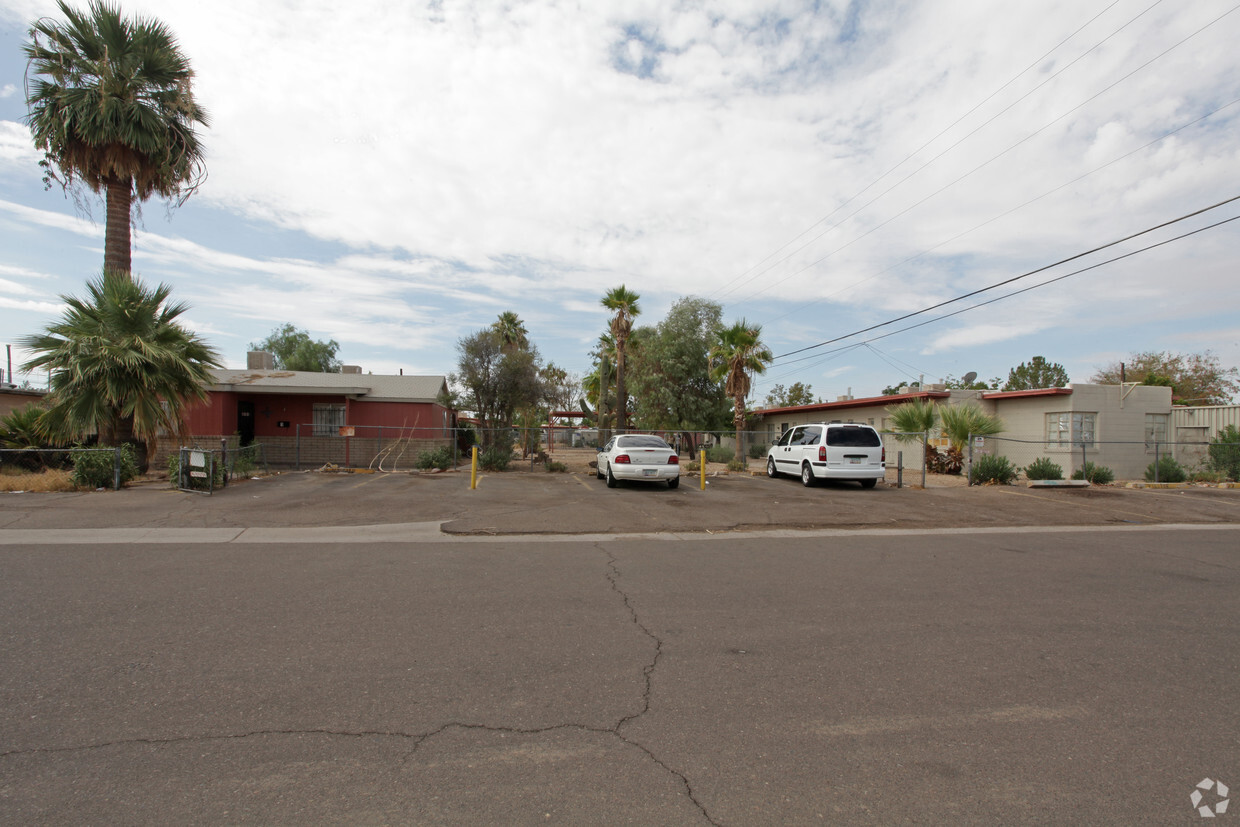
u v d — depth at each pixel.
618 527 10.81
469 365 25.75
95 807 2.87
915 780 3.19
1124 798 3.05
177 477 15.34
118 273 15.95
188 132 17.02
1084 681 4.42
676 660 4.71
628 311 28.09
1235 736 3.67
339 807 2.90
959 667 4.64
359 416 24.14
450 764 3.28
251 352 27.11
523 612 5.81
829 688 4.27
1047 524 12.02
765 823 2.84
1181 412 22.73
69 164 16.08
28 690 4.05
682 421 33.84
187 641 4.95
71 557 7.95
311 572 7.25
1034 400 23.33
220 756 3.31
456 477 19.05
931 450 21.78
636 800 3.00
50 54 15.48
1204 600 6.48
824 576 7.38
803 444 18.31
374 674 4.38
